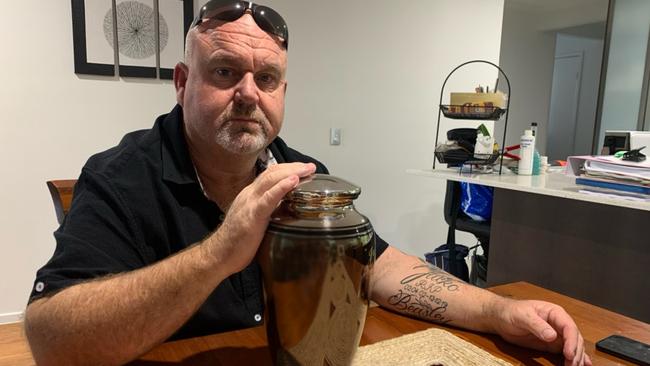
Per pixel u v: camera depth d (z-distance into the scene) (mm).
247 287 910
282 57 872
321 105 2711
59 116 2129
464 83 3184
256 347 704
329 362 533
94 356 596
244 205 539
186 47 878
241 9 809
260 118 859
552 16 4785
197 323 858
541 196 1780
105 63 2166
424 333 763
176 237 887
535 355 710
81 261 694
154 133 950
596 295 1616
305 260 487
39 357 612
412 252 3191
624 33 3900
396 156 3012
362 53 2783
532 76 4941
